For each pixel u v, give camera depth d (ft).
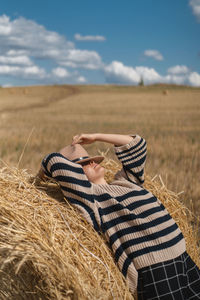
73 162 8.23
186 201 16.52
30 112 102.37
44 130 50.29
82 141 9.43
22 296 7.29
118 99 171.63
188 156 28.84
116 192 8.27
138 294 7.44
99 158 8.85
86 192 7.98
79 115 89.61
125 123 64.39
